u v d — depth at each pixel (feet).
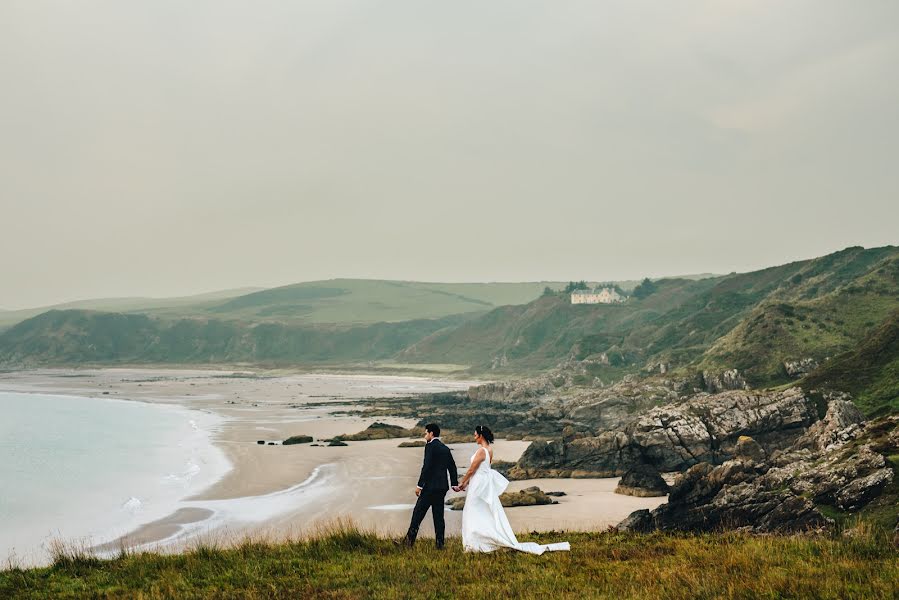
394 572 37.52
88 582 39.73
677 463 177.06
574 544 48.47
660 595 31.42
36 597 36.37
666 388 287.07
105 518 125.39
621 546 46.93
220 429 296.71
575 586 33.86
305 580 37.17
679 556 41.29
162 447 235.61
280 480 168.14
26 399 474.90
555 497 146.72
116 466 193.06
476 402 432.25
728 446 180.55
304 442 248.93
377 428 270.05
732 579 33.09
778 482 105.29
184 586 36.76
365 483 162.50
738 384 269.23
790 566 35.91
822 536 48.52
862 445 106.32
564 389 435.12
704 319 474.90
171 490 155.33
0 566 89.97
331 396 525.75
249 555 44.73
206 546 49.16
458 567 38.91
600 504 137.18
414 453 219.20
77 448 232.73
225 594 34.32
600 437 186.29
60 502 141.08
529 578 35.55
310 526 115.03
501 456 217.77
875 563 35.47
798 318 293.84
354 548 46.55
